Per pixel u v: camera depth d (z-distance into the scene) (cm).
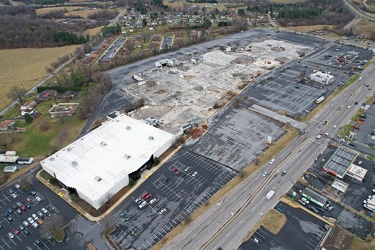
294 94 12488
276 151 9050
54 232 6606
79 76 14100
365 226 6594
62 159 8675
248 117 10925
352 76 13912
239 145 9400
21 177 8662
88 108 11675
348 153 8606
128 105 12125
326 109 11269
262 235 6488
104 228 6888
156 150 8831
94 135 9662
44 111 12225
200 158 8925
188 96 12706
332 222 6700
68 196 7850
